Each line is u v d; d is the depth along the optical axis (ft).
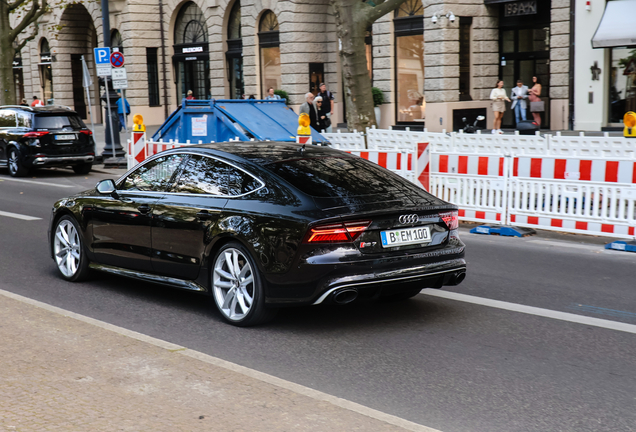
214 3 114.21
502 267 26.58
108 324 17.67
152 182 21.81
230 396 13.28
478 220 35.76
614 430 12.51
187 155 21.15
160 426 11.97
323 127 61.82
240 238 18.38
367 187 18.93
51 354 15.47
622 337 17.94
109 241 22.74
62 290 23.36
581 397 14.02
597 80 73.77
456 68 85.05
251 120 48.62
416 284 18.57
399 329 18.75
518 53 86.33
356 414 12.53
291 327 18.99
